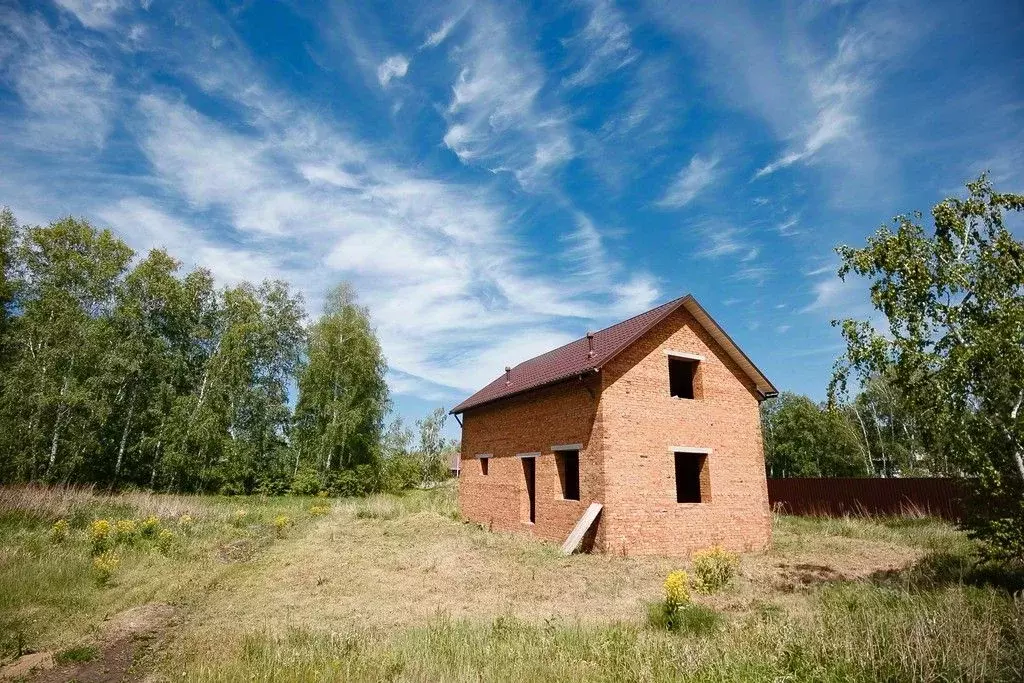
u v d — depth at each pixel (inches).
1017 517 314.0
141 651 287.4
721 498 638.5
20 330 1099.3
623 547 558.6
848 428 1573.6
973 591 313.3
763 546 651.5
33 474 989.2
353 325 1603.1
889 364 346.6
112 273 1280.8
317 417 1555.1
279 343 1734.7
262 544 655.8
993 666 202.1
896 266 349.7
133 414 1337.4
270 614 359.3
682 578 312.5
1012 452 319.0
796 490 969.5
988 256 330.0
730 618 312.7
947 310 334.3
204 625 335.3
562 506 628.1
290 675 230.8
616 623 310.3
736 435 674.8
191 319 1562.5
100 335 1211.9
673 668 223.6
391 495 1375.5
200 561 534.9
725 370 688.4
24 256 1179.9
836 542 663.1
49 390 1051.9
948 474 360.8
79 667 266.1
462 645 261.9
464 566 507.8
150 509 788.6
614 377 596.1
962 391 323.0
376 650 262.4
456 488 1465.3
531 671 224.4
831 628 250.2
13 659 278.4
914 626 236.4
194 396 1411.2
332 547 628.4
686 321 670.5
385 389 1667.1
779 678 202.7
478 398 884.6
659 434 611.2
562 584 434.3
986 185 346.0
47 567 442.3
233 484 1437.0
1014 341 302.8
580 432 612.4
